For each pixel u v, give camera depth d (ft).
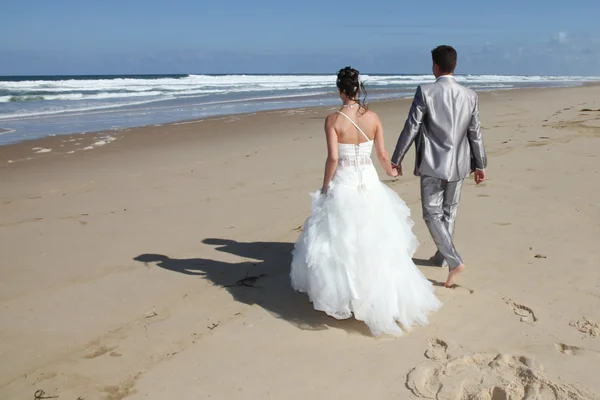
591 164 27.37
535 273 15.11
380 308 12.09
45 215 21.54
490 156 30.19
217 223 20.48
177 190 25.17
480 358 11.04
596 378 10.18
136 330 12.68
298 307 13.78
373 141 13.20
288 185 25.77
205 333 12.51
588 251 16.52
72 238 18.94
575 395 9.66
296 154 33.91
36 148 37.63
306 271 13.03
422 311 12.65
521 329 12.17
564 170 26.32
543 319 12.57
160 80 179.22
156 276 15.80
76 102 86.99
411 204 22.33
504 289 14.23
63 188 25.75
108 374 10.94
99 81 154.81
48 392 10.34
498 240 17.75
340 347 11.79
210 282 15.38
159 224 20.40
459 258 14.28
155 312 13.58
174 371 11.00
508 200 21.91
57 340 12.25
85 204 23.06
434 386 10.25
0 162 32.42
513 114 53.36
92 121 56.13
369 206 12.62
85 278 15.65
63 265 16.58
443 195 14.87
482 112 56.85
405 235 13.04
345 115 12.82
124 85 141.59
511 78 310.24
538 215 20.01
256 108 72.90
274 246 18.17
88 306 13.93
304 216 21.12
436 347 11.66
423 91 13.98
